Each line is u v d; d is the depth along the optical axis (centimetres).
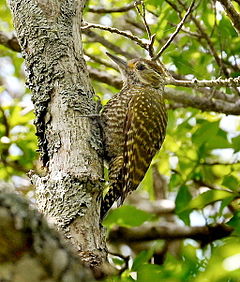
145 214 1148
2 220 414
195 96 1281
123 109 1098
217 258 782
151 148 1111
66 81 822
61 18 856
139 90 1145
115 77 1326
